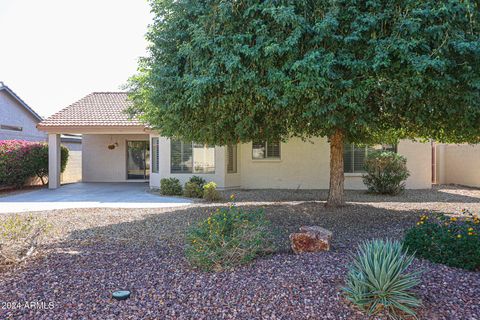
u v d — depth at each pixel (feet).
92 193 50.16
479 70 18.95
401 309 11.39
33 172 58.44
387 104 21.20
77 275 15.38
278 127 26.86
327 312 11.60
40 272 15.81
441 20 18.30
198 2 22.16
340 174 33.53
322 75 18.47
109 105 64.08
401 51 17.88
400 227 24.93
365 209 32.53
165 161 52.44
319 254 17.48
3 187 55.57
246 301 12.46
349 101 19.62
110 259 17.94
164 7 24.35
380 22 19.38
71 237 23.18
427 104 20.86
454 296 12.41
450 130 26.78
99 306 12.30
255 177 54.24
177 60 23.30
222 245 15.93
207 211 32.73
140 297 12.97
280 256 17.48
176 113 23.76
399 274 11.82
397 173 43.78
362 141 35.24
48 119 56.59
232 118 22.91
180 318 11.47
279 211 31.91
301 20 18.86
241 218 17.95
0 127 68.69
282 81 19.35
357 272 12.84
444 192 47.50
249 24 20.42
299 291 12.96
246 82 20.29
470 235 16.21
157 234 24.00
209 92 21.43
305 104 20.79
